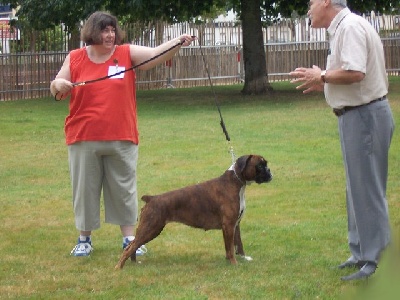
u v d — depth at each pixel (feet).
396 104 56.08
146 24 75.82
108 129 22.99
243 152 38.32
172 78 78.59
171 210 21.94
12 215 28.25
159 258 22.98
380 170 20.68
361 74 19.88
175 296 19.85
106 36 22.89
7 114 56.49
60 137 45.24
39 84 71.51
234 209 21.95
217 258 22.84
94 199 23.40
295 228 25.46
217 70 81.05
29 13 67.62
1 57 69.31
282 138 42.16
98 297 19.95
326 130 44.55
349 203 21.29
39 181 33.78
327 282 20.48
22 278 21.53
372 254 20.56
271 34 85.15
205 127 47.34
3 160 38.34
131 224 23.71
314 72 20.40
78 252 23.44
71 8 64.69
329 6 20.38
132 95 23.40
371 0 68.85
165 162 36.68
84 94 22.99
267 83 67.87
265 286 20.36
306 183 31.71
